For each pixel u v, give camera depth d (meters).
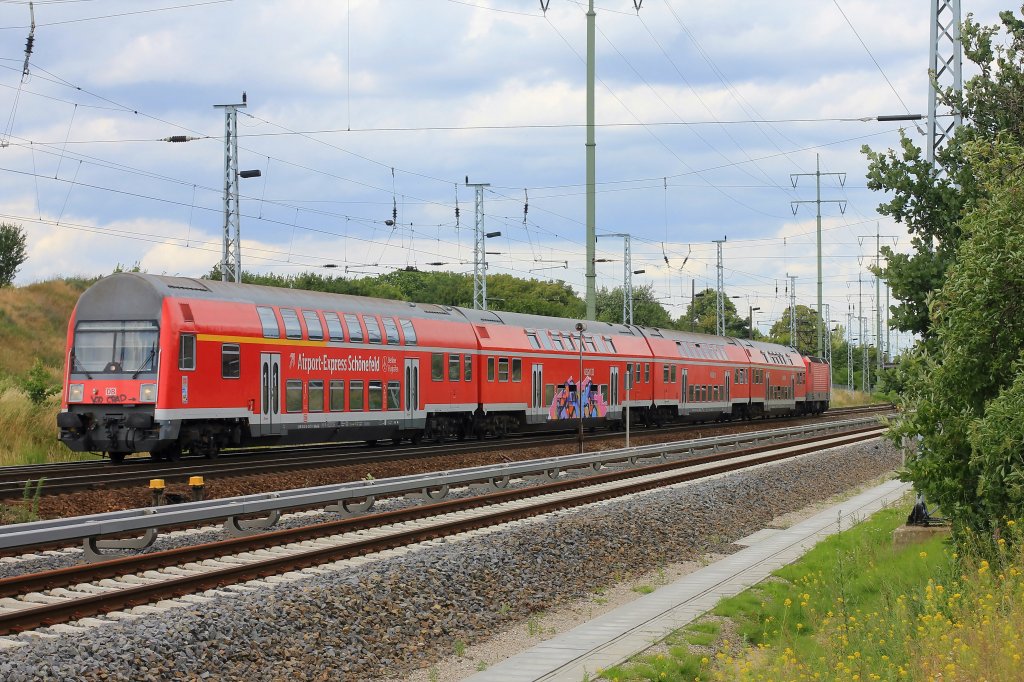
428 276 99.88
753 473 29.58
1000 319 11.23
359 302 32.38
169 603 12.15
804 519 24.55
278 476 24.09
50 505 19.19
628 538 19.55
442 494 22.36
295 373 28.83
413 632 12.86
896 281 13.50
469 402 36.69
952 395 11.57
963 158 13.55
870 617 11.04
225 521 18.39
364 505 20.14
